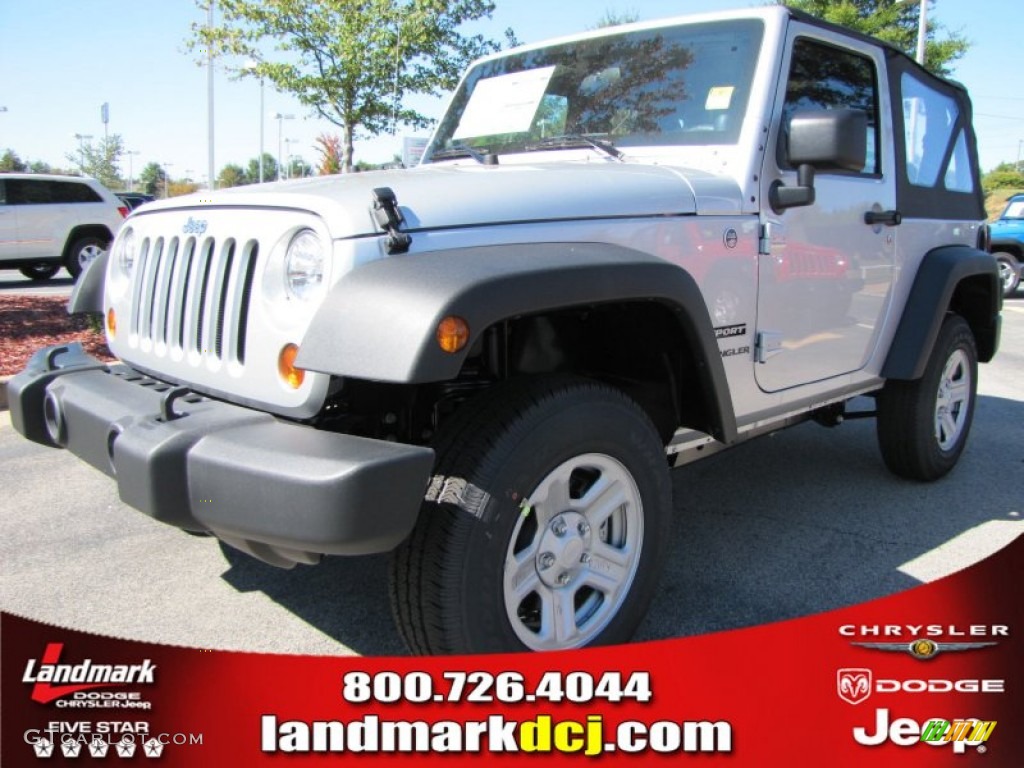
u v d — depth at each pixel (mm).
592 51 3361
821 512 3742
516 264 1993
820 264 3125
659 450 2422
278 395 2049
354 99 8938
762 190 2830
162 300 2467
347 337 1857
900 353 3666
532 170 2508
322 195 2047
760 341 2869
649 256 2318
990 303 4297
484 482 1999
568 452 2146
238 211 2223
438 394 2369
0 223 13984
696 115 2967
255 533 1833
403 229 2014
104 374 2607
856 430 5164
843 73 3297
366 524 1769
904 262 3680
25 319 8852
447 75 8977
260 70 8836
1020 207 14297
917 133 3822
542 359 2535
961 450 4266
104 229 15094
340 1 8609
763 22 2959
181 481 1929
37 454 4547
